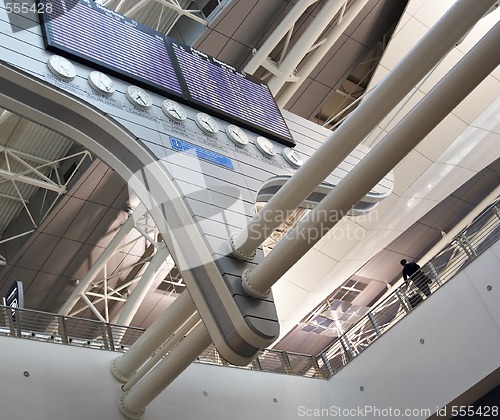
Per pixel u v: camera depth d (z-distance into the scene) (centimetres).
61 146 2264
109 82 1393
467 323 1622
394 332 1762
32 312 1584
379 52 2469
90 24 1459
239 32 2052
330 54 2330
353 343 1894
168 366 1403
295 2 2047
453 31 1001
